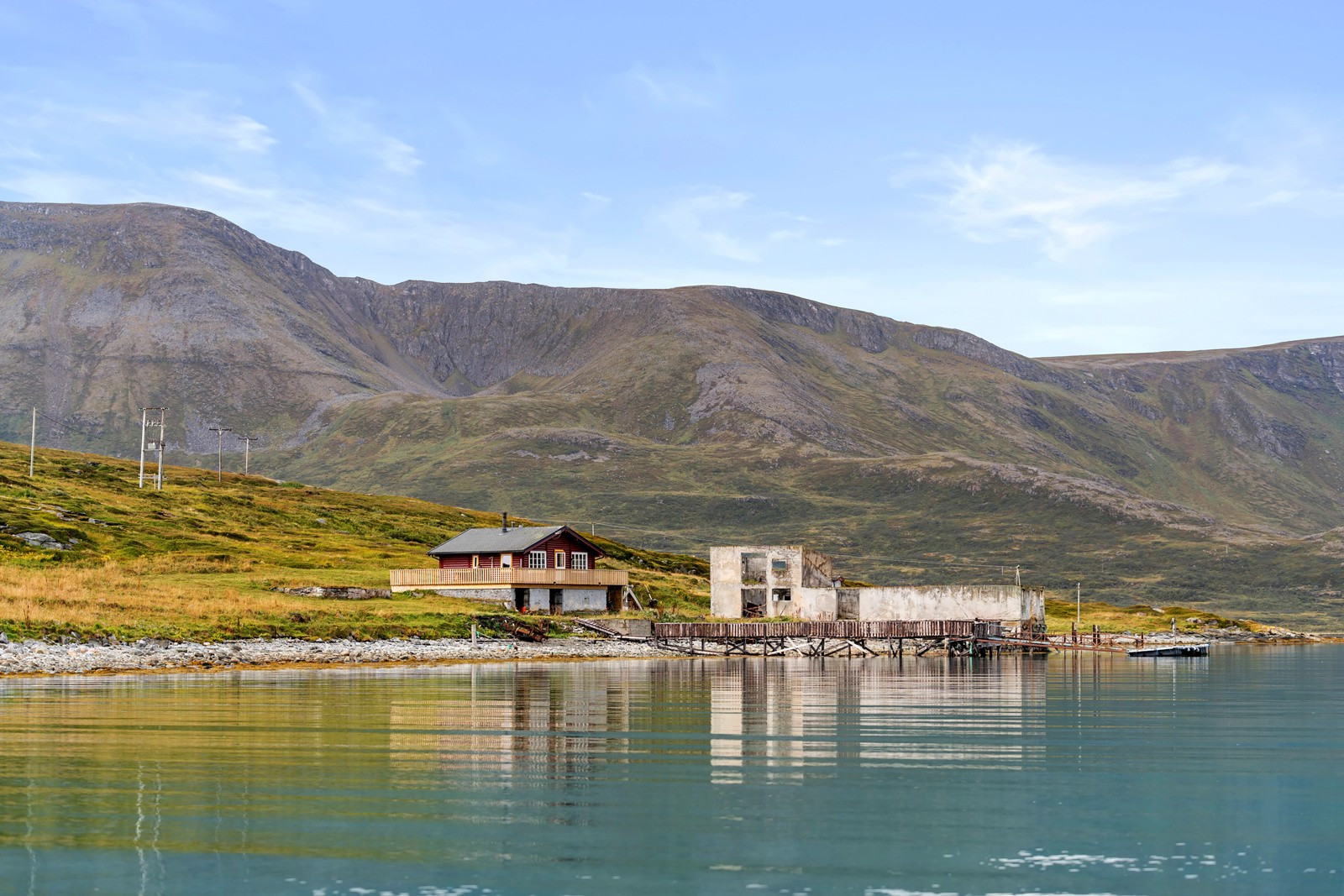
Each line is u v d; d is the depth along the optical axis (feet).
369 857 93.40
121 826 101.96
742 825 103.81
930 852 95.61
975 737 160.15
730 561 515.91
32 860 91.97
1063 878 89.40
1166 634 638.53
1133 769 133.90
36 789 116.47
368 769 128.88
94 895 83.87
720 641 416.05
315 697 206.28
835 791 118.83
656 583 567.18
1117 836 101.30
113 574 388.37
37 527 461.78
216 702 195.21
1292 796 118.42
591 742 151.84
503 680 258.16
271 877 88.22
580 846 96.94
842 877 88.94
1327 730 174.19
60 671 253.03
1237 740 161.17
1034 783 124.47
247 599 367.86
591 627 411.34
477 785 120.37
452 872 89.45
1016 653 465.88
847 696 225.56
